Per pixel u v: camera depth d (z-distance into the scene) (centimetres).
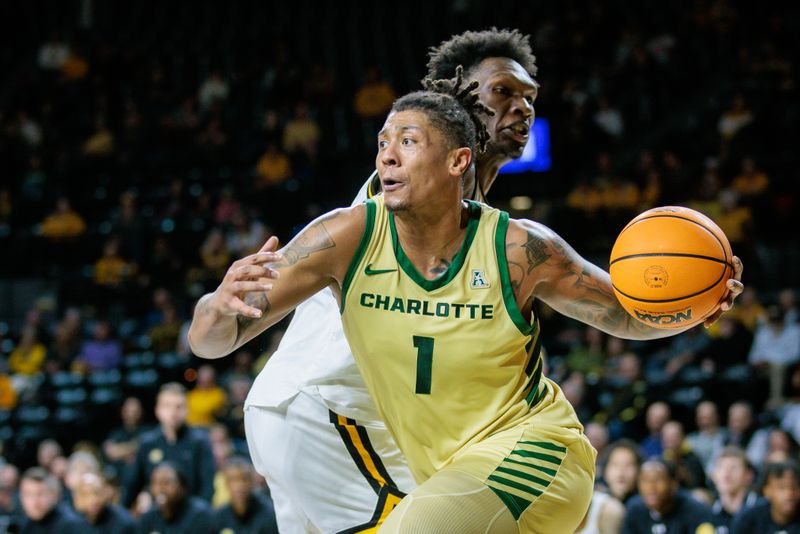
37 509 795
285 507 378
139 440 945
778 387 1159
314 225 320
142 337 1384
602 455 840
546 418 321
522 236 316
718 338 1217
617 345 1220
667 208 319
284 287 314
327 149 1767
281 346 380
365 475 364
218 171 1719
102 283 1488
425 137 306
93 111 1841
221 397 1131
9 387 1252
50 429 1219
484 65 398
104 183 1694
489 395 316
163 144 1758
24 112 1794
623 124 1773
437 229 311
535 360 324
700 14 1903
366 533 362
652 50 1864
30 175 1702
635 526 706
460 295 311
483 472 304
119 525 796
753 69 1747
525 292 316
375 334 315
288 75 1842
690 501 707
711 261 307
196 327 304
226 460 852
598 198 1555
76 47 1952
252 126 1803
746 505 695
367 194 371
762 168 1584
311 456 364
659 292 307
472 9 2050
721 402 1154
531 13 1981
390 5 2109
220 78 1855
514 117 394
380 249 317
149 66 1928
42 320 1458
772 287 1453
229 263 1470
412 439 324
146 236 1532
